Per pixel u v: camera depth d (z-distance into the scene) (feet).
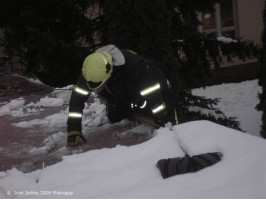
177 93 17.04
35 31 18.61
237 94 36.19
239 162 5.65
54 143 10.28
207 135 7.13
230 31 41.98
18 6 21.25
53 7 20.34
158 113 9.27
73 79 20.99
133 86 9.55
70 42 23.30
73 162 7.60
